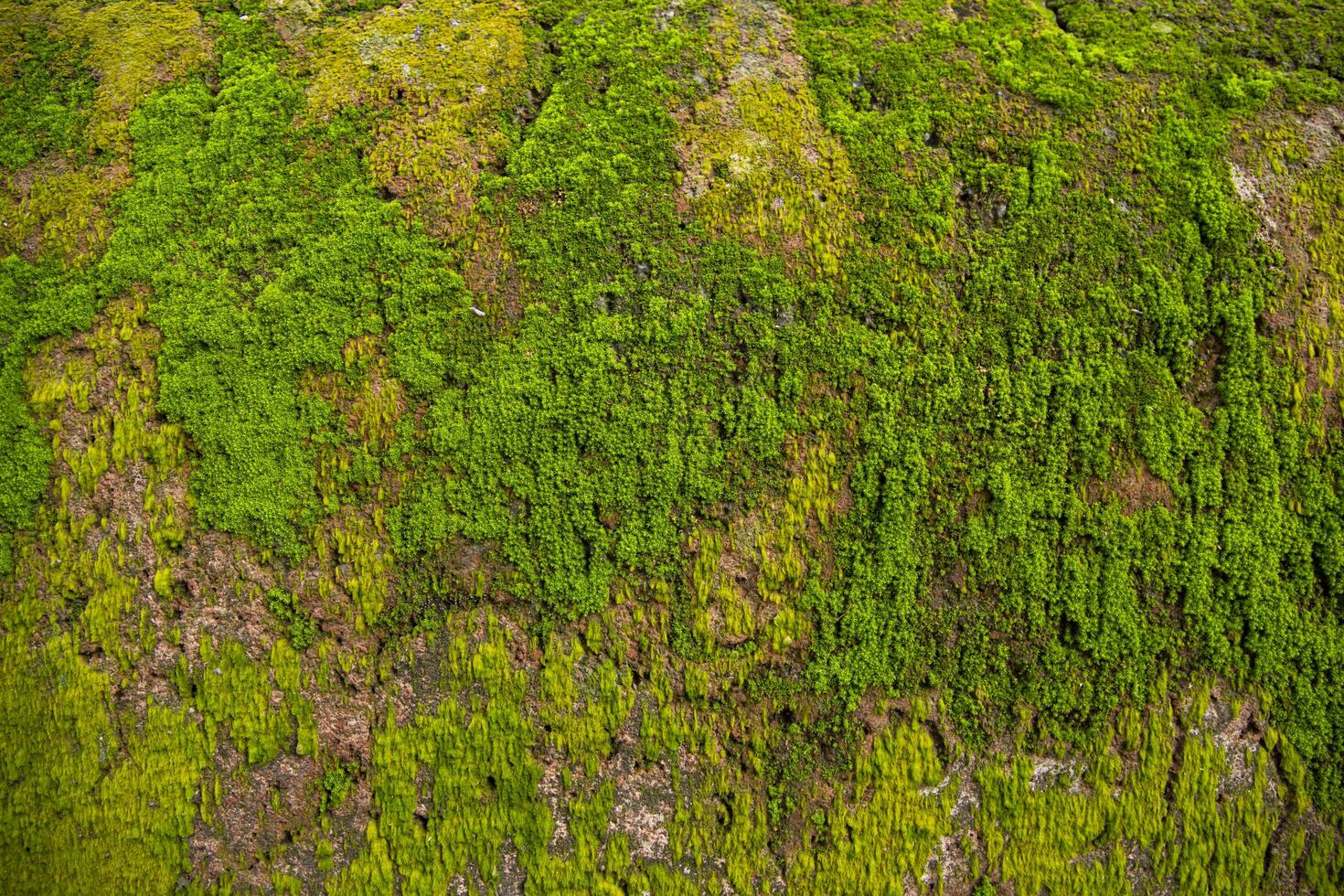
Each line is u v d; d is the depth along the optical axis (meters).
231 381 4.41
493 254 4.62
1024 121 5.04
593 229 4.64
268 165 4.69
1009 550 4.57
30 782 4.16
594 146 4.79
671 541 4.45
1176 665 4.60
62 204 4.62
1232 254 4.91
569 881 4.28
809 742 4.42
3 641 4.21
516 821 4.29
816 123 4.98
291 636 4.30
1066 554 4.60
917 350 4.67
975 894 4.43
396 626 4.35
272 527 4.33
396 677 4.33
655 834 4.32
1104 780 4.52
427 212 4.66
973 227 4.86
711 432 4.53
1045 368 4.68
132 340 4.45
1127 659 4.57
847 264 4.73
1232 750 4.59
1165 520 4.64
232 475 4.36
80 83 4.87
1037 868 4.46
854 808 4.40
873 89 5.09
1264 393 4.79
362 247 4.57
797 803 4.38
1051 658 4.53
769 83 5.04
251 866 4.20
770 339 4.60
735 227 4.73
